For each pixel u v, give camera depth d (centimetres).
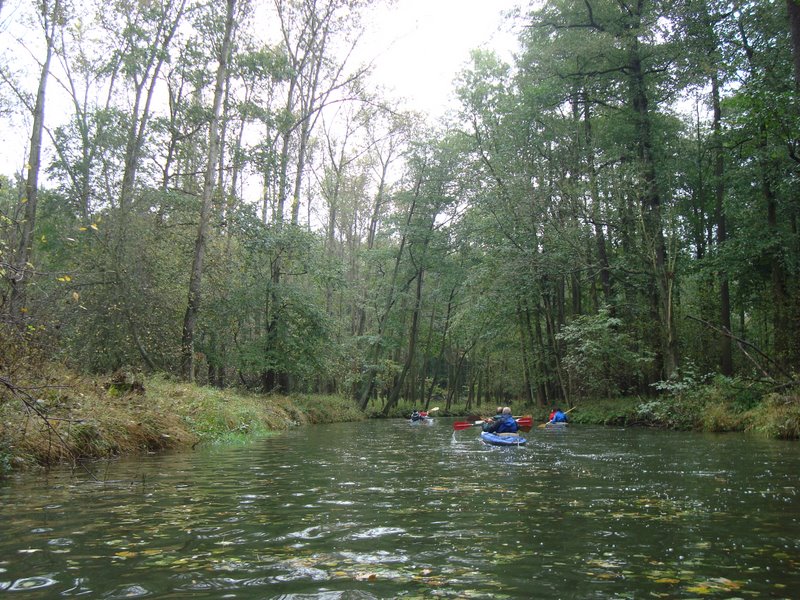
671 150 2056
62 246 1501
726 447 1080
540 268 2184
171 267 1759
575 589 281
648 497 548
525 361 2991
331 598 266
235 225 1927
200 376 2123
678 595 273
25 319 790
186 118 1969
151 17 1798
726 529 411
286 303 2302
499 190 2288
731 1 1691
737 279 2161
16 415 726
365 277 4038
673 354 1870
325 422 2545
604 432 1619
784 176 1792
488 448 1139
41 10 1702
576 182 2083
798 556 341
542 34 2122
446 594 273
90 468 735
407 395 4500
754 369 1953
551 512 475
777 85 1484
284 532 400
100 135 1900
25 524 421
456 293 3656
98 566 316
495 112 2384
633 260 2138
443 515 461
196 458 874
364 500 529
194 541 373
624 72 2072
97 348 1402
